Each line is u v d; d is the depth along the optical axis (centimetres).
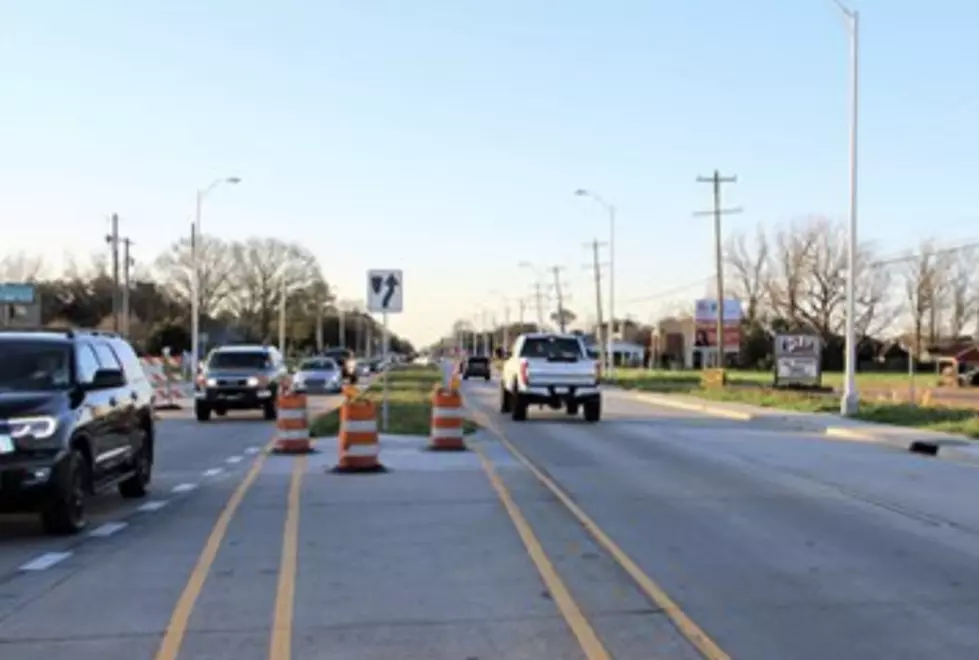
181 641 712
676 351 14225
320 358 5841
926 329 11700
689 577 912
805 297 11412
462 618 769
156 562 975
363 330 18838
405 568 945
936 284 11588
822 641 714
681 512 1282
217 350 3136
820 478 1659
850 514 1282
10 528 1165
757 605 812
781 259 11606
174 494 1430
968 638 725
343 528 1155
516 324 17538
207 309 13012
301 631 736
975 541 1098
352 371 6062
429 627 745
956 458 2061
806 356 5181
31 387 1160
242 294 13488
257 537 1102
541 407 3738
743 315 11812
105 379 1198
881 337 11506
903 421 2859
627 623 756
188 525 1179
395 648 694
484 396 4716
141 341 9756
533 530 1143
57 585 883
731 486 1541
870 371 11075
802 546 1062
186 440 2323
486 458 1883
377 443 1694
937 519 1248
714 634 729
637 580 898
